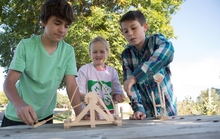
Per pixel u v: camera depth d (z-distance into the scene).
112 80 2.32
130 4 6.00
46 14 1.49
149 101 1.93
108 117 1.16
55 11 1.45
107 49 2.42
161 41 1.78
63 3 1.49
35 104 1.68
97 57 2.30
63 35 1.53
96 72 2.26
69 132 0.94
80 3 5.56
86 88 2.25
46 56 1.62
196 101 7.18
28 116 1.11
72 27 5.12
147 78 1.68
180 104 6.92
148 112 1.97
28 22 5.90
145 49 1.94
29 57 1.58
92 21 5.34
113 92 2.28
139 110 1.72
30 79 1.65
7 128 1.15
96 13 5.35
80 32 5.11
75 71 1.77
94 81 2.22
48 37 1.60
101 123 1.13
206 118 1.36
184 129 0.96
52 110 1.83
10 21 5.97
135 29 1.88
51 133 0.93
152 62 1.57
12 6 6.00
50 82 1.66
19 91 1.71
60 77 1.72
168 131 0.92
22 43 1.60
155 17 5.72
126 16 1.91
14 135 0.91
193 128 0.98
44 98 1.68
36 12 5.71
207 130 0.94
